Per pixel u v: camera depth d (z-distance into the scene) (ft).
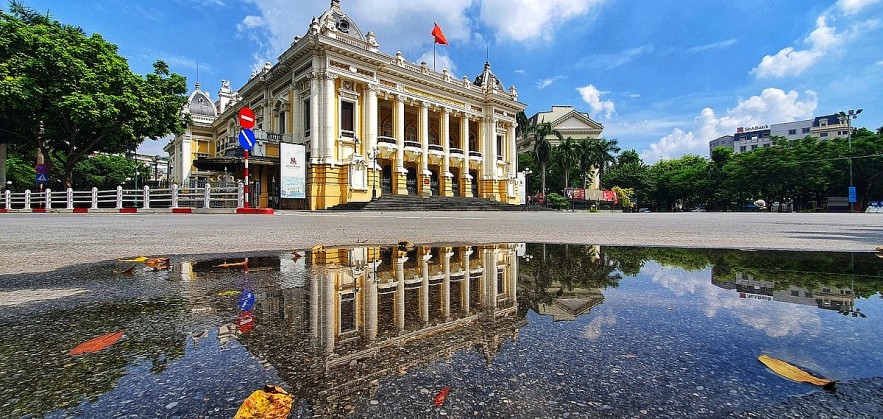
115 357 4.02
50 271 9.09
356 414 2.94
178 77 86.94
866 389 3.26
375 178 94.02
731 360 3.91
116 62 74.59
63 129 74.08
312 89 87.71
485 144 124.26
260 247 13.78
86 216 46.60
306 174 89.20
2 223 30.48
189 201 65.21
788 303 6.23
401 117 102.73
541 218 44.86
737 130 316.81
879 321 5.21
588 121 217.56
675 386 3.38
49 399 3.16
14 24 66.85
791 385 3.35
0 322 5.21
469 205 104.37
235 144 93.40
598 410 3.01
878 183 131.85
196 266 9.80
